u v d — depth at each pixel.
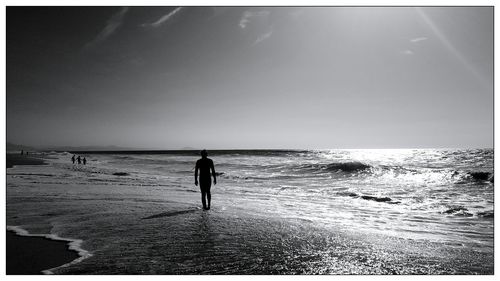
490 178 22.56
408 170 29.06
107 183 15.59
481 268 4.66
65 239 5.55
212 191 14.62
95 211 8.16
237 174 28.12
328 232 6.36
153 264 4.41
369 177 25.48
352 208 10.85
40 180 16.03
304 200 12.47
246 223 6.99
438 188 18.67
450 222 8.93
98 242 5.39
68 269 4.20
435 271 4.46
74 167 31.28
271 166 36.56
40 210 8.20
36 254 4.75
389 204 11.97
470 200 13.87
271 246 5.28
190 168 37.03
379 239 6.11
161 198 10.87
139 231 6.14
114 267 4.28
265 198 12.66
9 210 8.22
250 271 4.24
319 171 30.22
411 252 5.26
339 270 4.35
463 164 45.81
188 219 7.32
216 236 5.84
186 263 4.47
